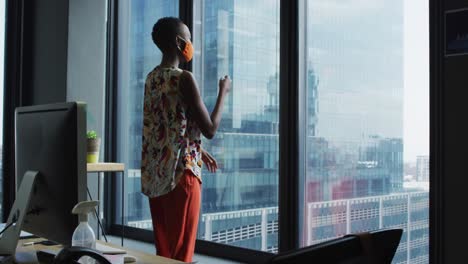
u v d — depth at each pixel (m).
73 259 1.21
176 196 2.06
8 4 4.71
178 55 2.23
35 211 1.58
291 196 3.50
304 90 3.53
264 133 3.72
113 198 4.90
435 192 2.71
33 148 1.59
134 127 4.79
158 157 2.11
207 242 4.05
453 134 2.64
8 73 4.71
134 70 4.82
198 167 2.15
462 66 2.61
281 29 3.54
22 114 1.68
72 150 1.40
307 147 3.52
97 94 4.58
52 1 4.56
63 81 4.42
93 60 4.55
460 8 2.62
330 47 3.38
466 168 2.58
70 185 1.41
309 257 0.71
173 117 2.10
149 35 4.67
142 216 4.70
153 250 4.24
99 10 4.60
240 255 3.82
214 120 2.20
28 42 4.78
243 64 3.88
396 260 3.05
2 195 4.65
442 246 2.67
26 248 1.71
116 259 1.51
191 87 2.09
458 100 2.62
